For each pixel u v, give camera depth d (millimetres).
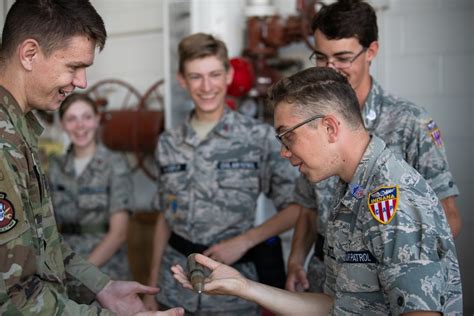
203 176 2166
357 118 1261
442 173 1678
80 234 2826
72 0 1343
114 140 3758
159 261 2299
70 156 2895
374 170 1226
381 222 1151
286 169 2141
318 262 1924
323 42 1770
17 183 1253
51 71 1341
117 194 2787
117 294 1740
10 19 1337
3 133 1272
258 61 3162
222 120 2221
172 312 1454
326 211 1855
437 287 1077
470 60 2965
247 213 2158
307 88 1244
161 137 2320
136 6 3965
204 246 2125
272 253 2100
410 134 1710
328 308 1444
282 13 3332
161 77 3936
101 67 4117
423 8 3029
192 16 3256
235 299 2078
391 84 3123
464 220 3000
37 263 1320
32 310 1239
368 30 1747
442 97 3029
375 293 1209
